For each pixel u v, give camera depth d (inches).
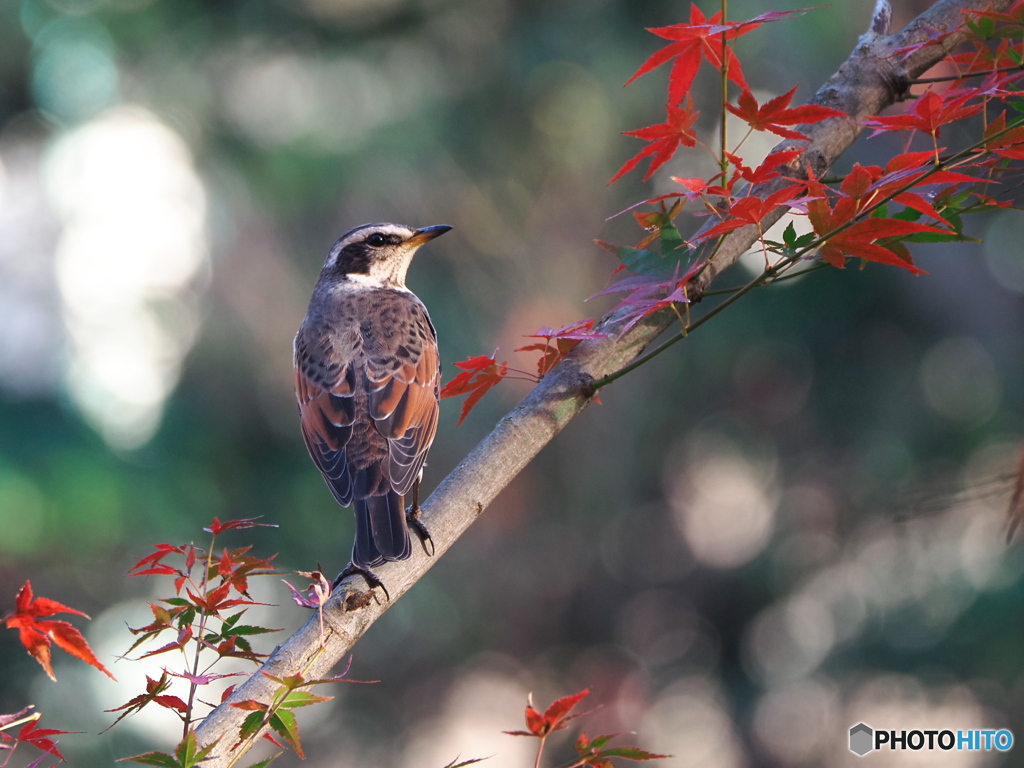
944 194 159.3
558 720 122.5
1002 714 542.6
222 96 603.2
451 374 618.8
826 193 146.4
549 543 704.4
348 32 595.5
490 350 624.7
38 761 126.6
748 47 561.9
